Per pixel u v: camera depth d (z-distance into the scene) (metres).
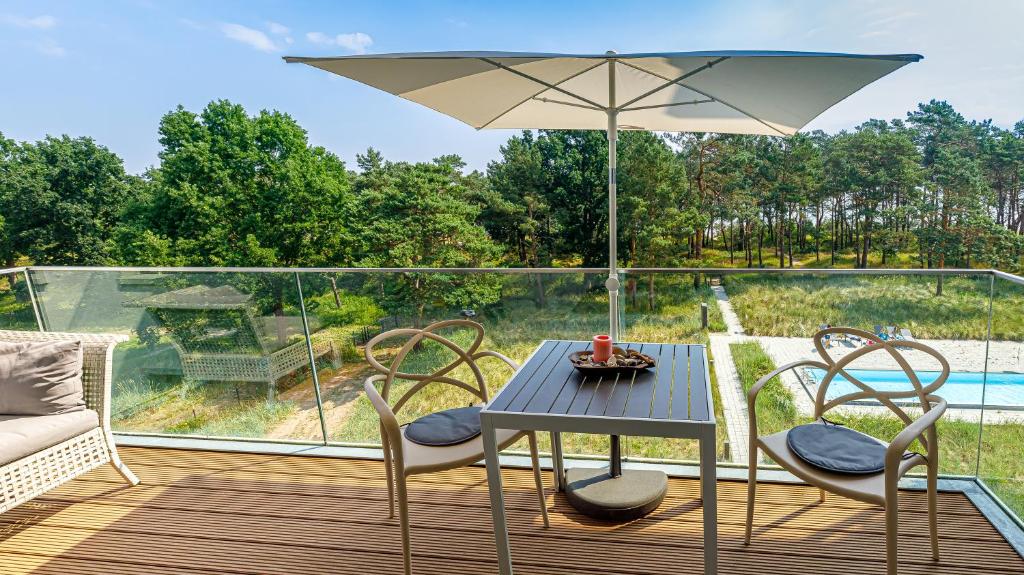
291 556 2.39
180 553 2.44
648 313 2.94
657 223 28.50
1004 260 26.72
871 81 2.19
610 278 2.92
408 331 2.65
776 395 2.71
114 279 3.55
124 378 3.65
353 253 29.30
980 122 30.22
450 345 2.70
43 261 36.44
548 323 3.04
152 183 33.88
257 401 3.43
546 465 3.04
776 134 3.43
